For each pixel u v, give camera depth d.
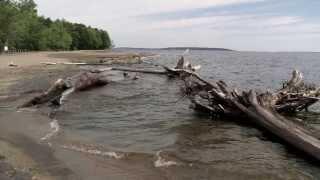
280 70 57.06
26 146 11.55
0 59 59.25
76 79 27.02
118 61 62.41
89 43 164.25
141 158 10.91
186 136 13.73
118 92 24.75
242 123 15.84
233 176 9.73
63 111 17.73
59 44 125.94
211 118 16.84
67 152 11.15
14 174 8.94
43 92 21.23
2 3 89.81
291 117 16.50
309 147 11.17
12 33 89.62
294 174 9.99
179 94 24.16
